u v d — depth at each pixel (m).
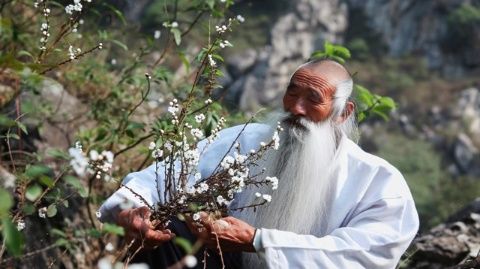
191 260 2.36
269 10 54.84
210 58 3.42
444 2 58.09
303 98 3.15
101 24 5.77
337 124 3.25
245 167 2.99
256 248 2.96
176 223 3.13
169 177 3.07
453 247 4.49
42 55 3.59
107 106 4.81
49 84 4.68
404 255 4.48
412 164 48.38
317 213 3.15
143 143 4.91
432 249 4.49
